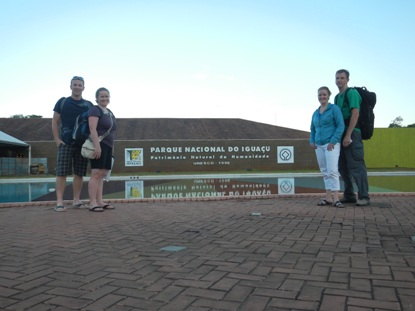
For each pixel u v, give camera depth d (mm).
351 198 6543
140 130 28203
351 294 2148
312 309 1951
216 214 5359
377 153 27062
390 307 1955
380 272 2545
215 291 2246
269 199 7395
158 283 2410
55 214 5637
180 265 2805
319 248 3230
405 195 7562
